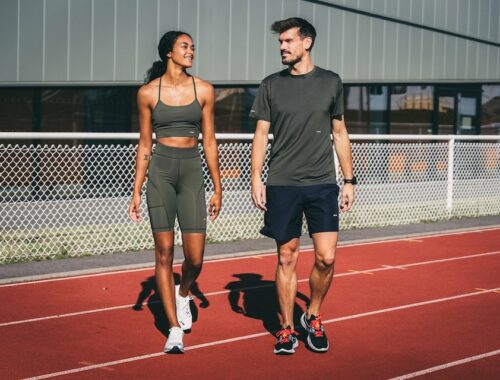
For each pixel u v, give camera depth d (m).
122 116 17.34
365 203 15.14
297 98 5.91
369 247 11.21
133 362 5.71
